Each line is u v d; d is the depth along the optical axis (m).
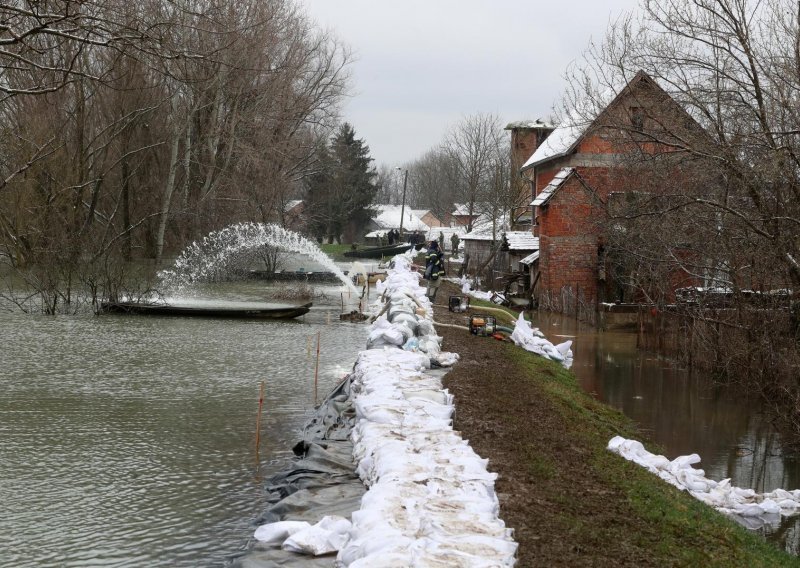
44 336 23.45
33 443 12.48
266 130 50.41
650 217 22.83
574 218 36.91
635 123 23.97
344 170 89.12
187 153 47.59
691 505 9.77
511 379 16.16
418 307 23.95
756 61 18.28
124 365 19.06
